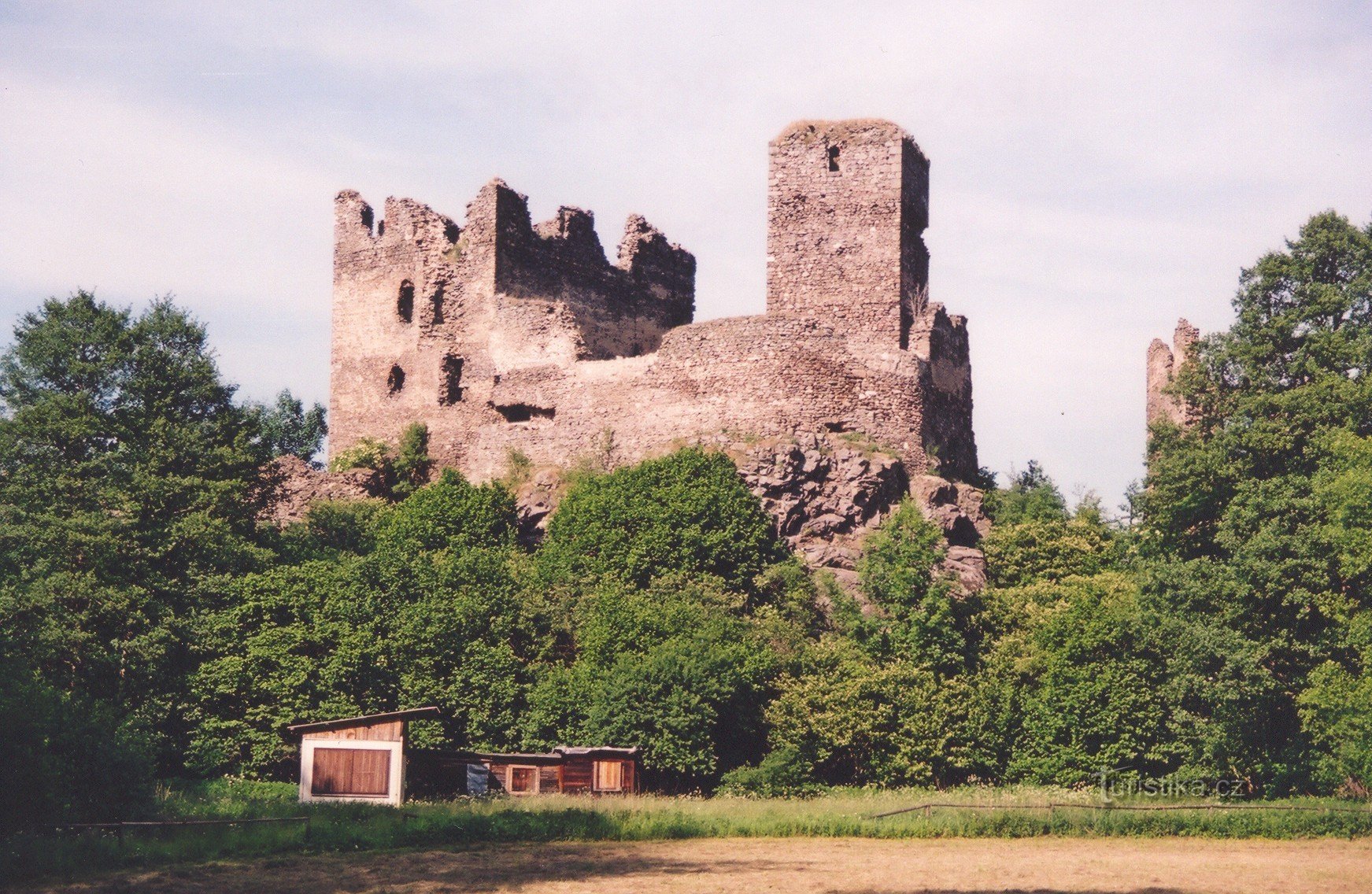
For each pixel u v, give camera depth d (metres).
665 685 56.97
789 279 76.06
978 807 48.47
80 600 58.84
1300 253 63.53
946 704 58.62
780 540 68.38
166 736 56.91
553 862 42.19
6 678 45.19
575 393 75.69
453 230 82.25
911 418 73.00
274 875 40.06
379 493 78.75
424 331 80.56
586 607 63.16
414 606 60.53
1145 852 44.88
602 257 84.56
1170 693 57.94
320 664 58.31
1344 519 55.81
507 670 59.31
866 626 63.00
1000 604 65.50
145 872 40.31
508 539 70.75
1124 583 65.38
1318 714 54.91
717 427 71.94
